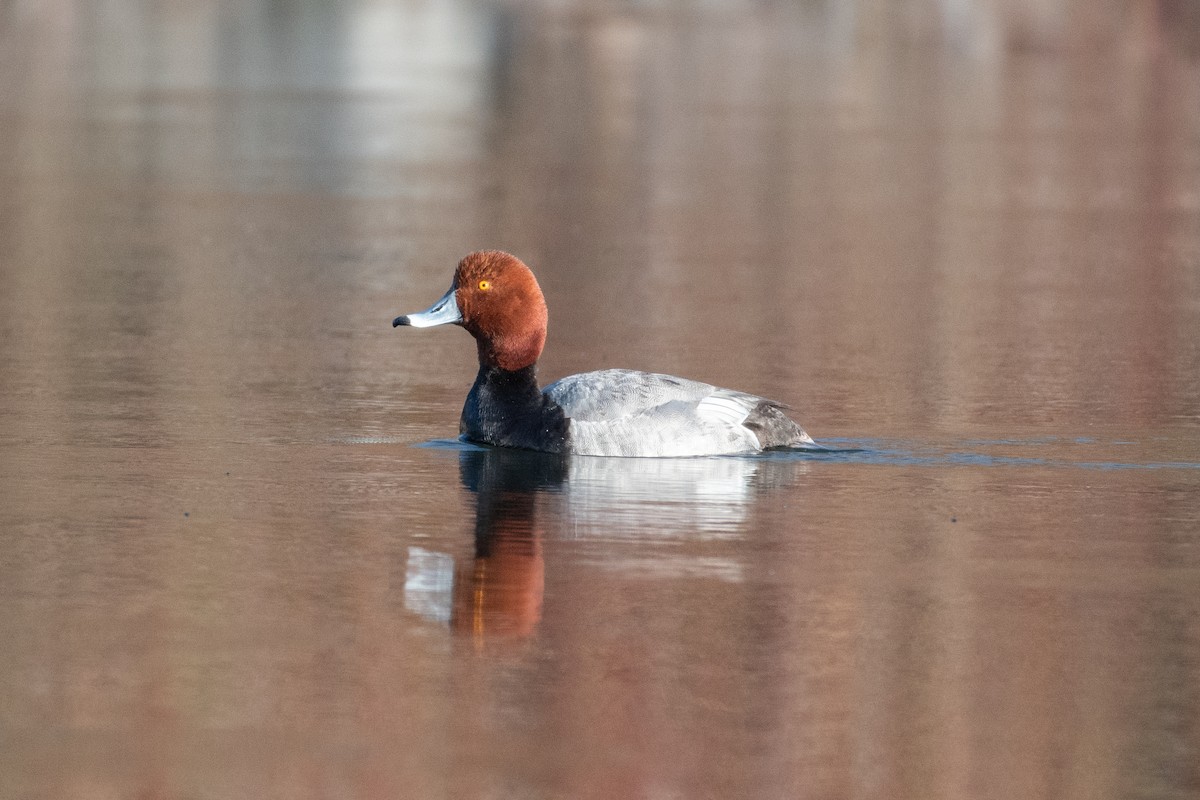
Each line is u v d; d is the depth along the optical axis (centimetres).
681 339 2050
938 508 1247
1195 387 1748
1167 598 1045
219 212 3025
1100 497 1281
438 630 983
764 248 2753
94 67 5303
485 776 810
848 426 1538
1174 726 866
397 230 2875
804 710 880
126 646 955
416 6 7631
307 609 1016
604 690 903
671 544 1148
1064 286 2444
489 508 1238
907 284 2453
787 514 1227
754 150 3881
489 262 1424
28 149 3722
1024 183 3450
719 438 1399
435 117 4359
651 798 789
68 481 1319
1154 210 3147
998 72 5416
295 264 2562
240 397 1673
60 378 1755
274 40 6219
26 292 2291
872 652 955
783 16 7381
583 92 4891
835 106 4641
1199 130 4200
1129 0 7769
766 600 1037
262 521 1204
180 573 1083
